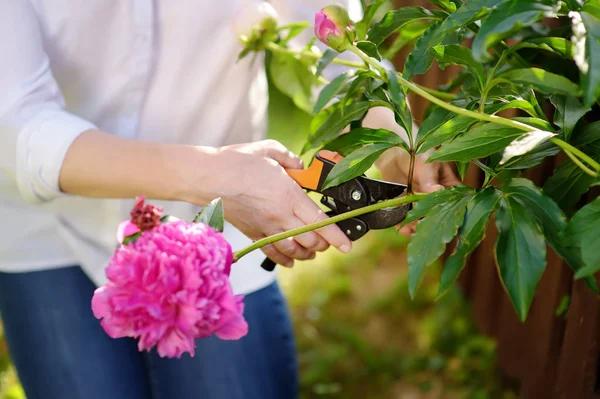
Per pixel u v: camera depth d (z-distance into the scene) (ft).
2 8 3.29
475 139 2.65
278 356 4.37
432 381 6.82
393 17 3.22
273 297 4.42
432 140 2.78
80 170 3.20
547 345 4.89
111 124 4.01
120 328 2.47
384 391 6.82
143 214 2.51
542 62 3.21
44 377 4.14
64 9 3.57
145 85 3.90
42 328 4.11
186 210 4.24
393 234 9.07
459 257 2.56
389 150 3.74
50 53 3.69
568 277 4.60
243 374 4.11
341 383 6.98
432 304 7.79
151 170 3.14
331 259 8.79
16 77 3.31
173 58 3.85
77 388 4.08
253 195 3.09
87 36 3.68
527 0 2.35
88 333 4.12
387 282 8.37
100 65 3.80
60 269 4.14
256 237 3.30
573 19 2.39
